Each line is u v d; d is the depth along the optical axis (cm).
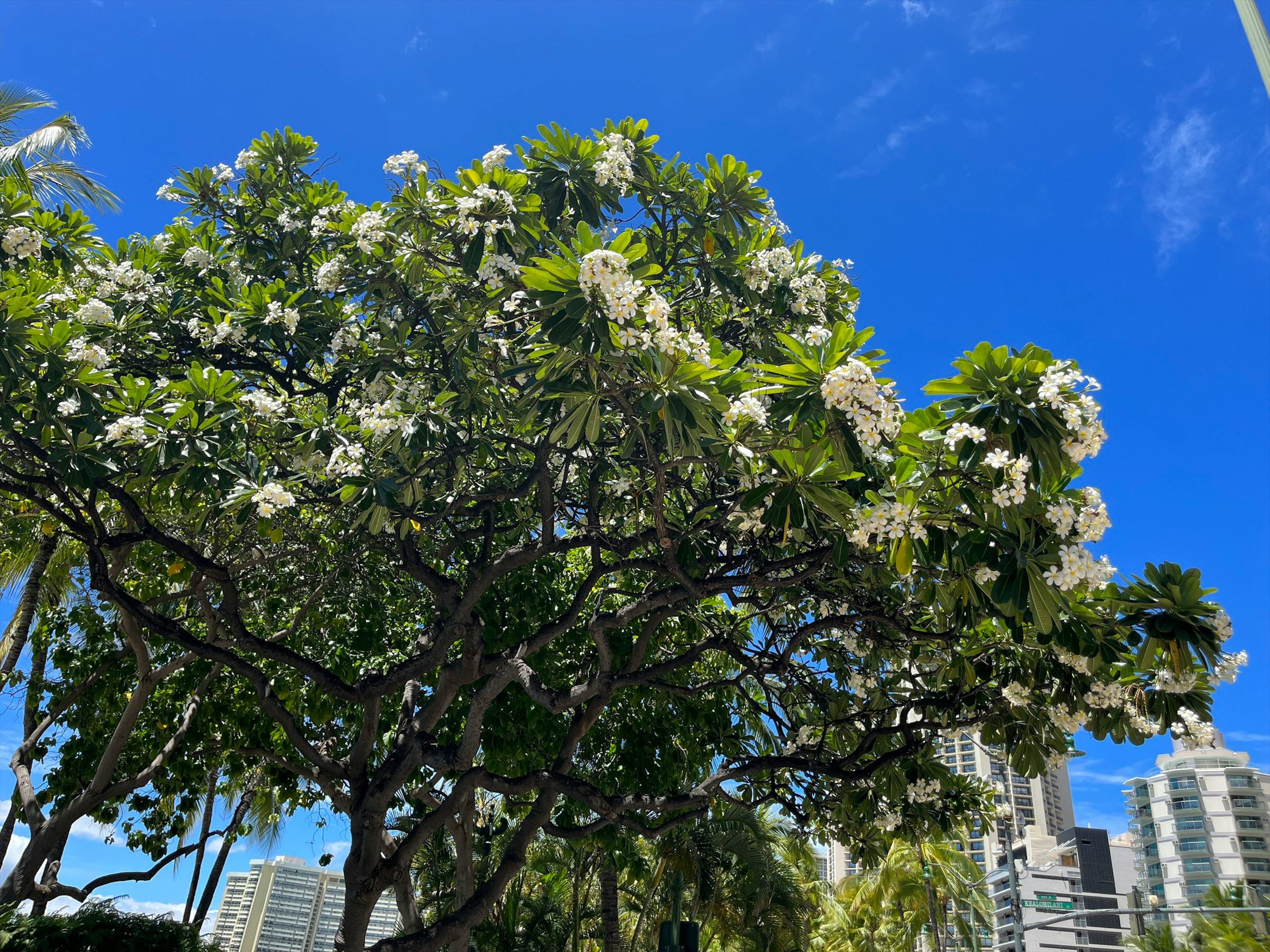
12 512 1076
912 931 3644
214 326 859
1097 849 7550
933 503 591
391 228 795
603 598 985
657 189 845
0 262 788
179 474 735
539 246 767
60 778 1206
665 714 1127
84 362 693
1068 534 571
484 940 1936
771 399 608
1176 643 608
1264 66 473
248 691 1166
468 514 939
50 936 877
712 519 771
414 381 805
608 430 775
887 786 926
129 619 1045
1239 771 8738
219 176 994
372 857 819
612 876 1880
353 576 1057
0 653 1325
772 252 850
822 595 841
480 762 1214
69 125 1067
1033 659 753
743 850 1900
